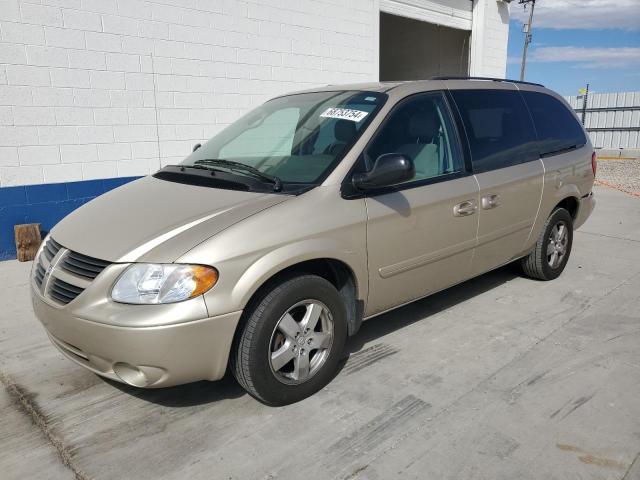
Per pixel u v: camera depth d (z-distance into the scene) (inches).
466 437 104.3
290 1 307.1
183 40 264.8
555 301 175.0
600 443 101.8
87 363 107.4
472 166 151.3
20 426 111.6
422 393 120.4
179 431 108.6
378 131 130.5
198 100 275.6
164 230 105.1
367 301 127.8
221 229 103.7
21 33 217.9
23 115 223.5
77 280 104.8
